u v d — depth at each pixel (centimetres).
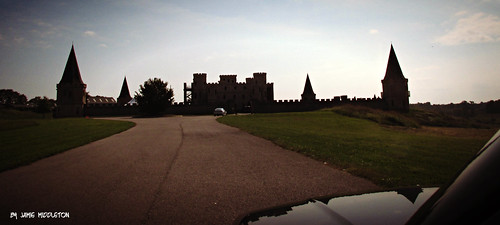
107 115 7706
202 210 488
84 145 1434
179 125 2916
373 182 659
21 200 561
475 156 101
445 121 6625
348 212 168
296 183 655
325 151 1112
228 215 462
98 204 529
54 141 1619
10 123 3225
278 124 3192
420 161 915
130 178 729
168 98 6350
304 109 8069
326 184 644
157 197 566
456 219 80
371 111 5534
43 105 8825
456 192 90
